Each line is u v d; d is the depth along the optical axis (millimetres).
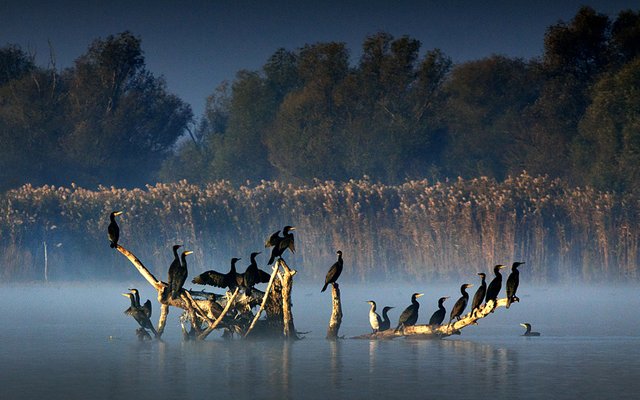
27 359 34438
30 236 81188
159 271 78875
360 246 77438
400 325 41406
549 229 76875
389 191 81375
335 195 80250
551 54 135750
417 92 142875
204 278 39156
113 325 47500
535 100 144375
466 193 80500
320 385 28328
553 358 34188
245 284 38562
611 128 106938
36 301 63344
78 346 38531
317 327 46438
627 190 91250
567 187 83188
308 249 78250
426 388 27750
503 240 75312
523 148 131875
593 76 130750
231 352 36156
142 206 81500
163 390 27609
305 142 137375
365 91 141000
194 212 79500
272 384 28547
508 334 43000
